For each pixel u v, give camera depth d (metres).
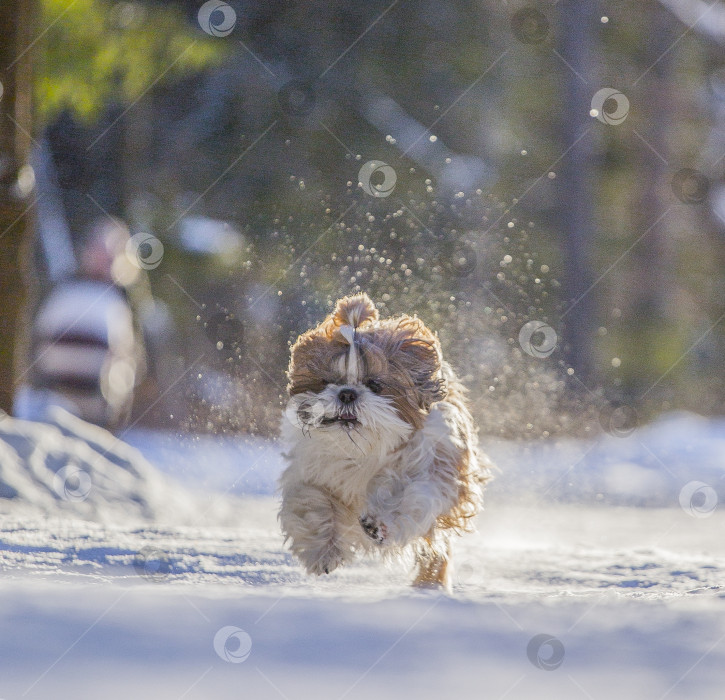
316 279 19.45
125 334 16.64
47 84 15.99
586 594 4.35
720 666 2.23
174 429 18.55
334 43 25.22
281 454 5.81
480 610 2.94
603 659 2.28
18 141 10.80
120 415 16.70
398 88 26.56
